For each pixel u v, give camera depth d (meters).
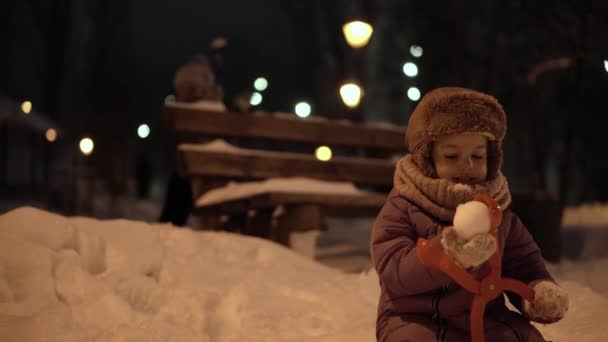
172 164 7.57
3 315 3.15
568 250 7.55
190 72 7.94
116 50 34.41
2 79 28.31
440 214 2.40
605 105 22.44
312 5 32.72
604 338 3.11
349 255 6.90
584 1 8.27
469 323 2.41
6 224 3.78
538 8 9.57
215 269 4.36
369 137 7.77
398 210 2.51
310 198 6.13
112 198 20.11
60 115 30.05
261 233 6.55
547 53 12.24
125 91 34.38
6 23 28.56
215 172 6.80
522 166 23.47
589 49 8.44
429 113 2.42
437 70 22.55
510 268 2.65
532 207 6.96
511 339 2.40
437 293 2.43
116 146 31.30
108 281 3.68
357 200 6.34
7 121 22.08
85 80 31.59
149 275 4.05
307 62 33.59
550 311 2.40
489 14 20.14
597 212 11.20
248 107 7.19
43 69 30.33
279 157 7.02
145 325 3.19
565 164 8.64
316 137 7.50
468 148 2.41
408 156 2.60
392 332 2.46
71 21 30.64
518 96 15.55
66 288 3.46
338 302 3.94
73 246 3.92
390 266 2.40
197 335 3.17
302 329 3.48
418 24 23.64
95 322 3.29
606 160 23.50
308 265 5.05
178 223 7.80
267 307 3.74
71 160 27.31
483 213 2.05
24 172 25.98
